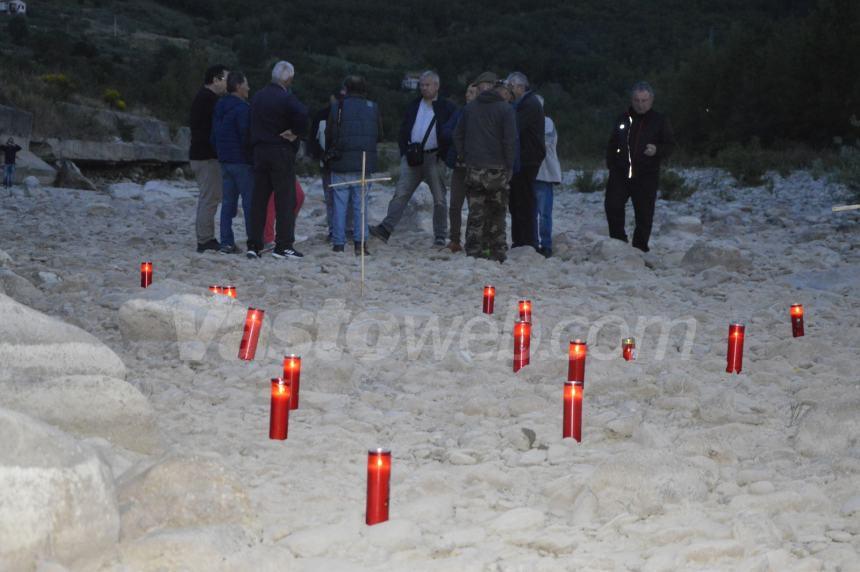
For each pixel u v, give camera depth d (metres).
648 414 5.91
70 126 32.00
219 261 11.10
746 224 16.91
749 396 6.29
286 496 4.48
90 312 8.28
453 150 12.20
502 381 6.61
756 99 35.34
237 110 11.59
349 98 12.10
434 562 3.77
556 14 132.62
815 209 18.86
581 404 5.35
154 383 6.28
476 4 150.25
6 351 4.74
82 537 3.34
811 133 34.06
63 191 22.14
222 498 3.79
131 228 14.84
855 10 33.12
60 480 3.30
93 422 4.64
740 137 35.62
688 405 5.96
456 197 12.48
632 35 126.62
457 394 6.36
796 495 4.43
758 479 4.77
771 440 5.37
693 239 14.95
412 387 6.52
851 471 4.78
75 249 12.25
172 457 3.87
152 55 76.31
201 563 3.37
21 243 12.68
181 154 36.78
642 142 12.66
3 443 3.25
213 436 5.33
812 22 34.34
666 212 18.91
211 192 12.15
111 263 11.02
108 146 32.25
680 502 4.40
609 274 11.12
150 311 7.29
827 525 4.21
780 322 8.59
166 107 43.91
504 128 11.52
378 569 3.70
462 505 4.47
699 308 9.48
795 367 7.01
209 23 124.44
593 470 4.64
